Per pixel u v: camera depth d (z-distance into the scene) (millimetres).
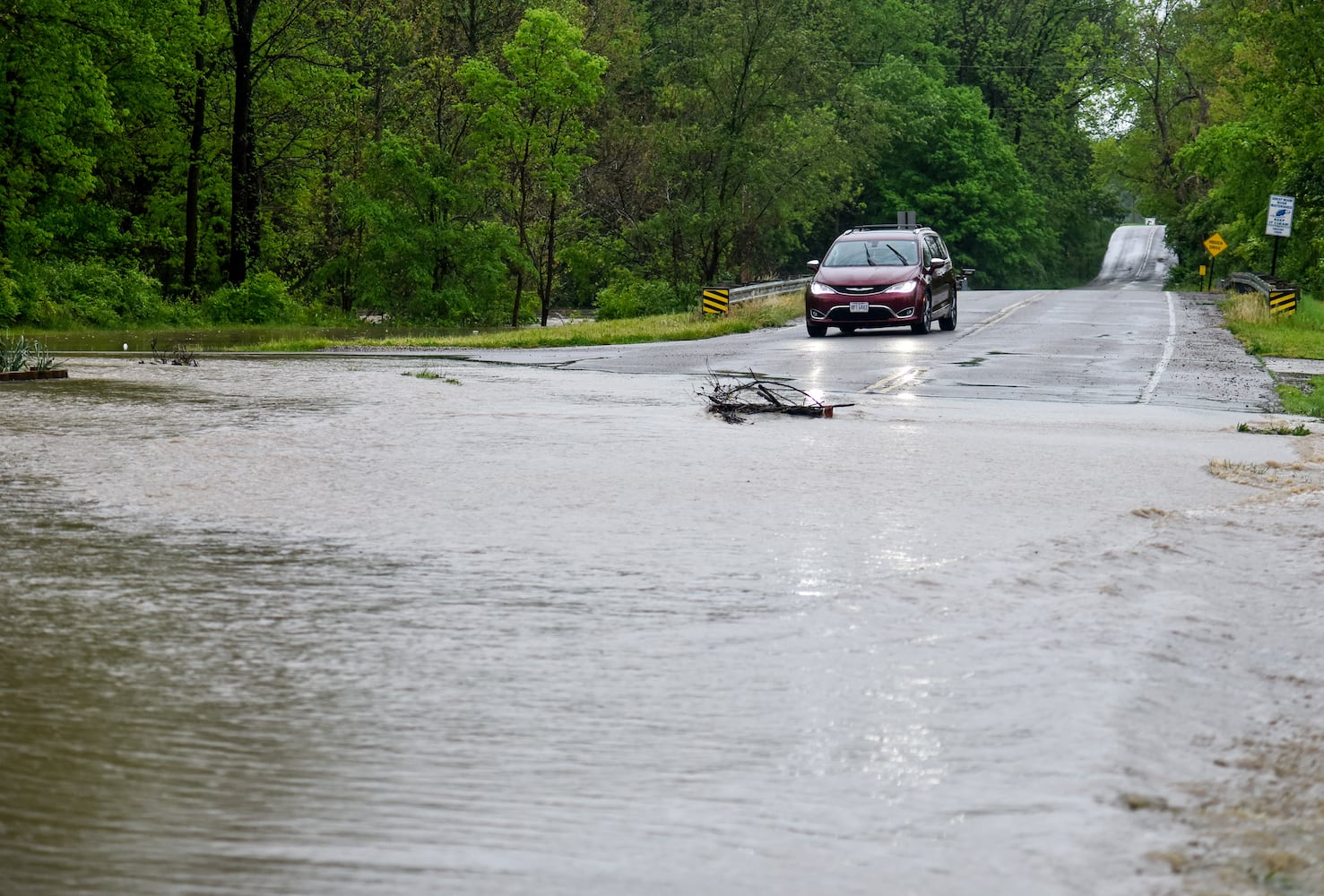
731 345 39438
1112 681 7266
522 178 76688
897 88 136875
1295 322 48938
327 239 80562
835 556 10633
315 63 69312
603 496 13367
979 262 143750
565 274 99250
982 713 6750
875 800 5629
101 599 9125
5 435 17406
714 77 82625
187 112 71250
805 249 130250
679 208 83250
